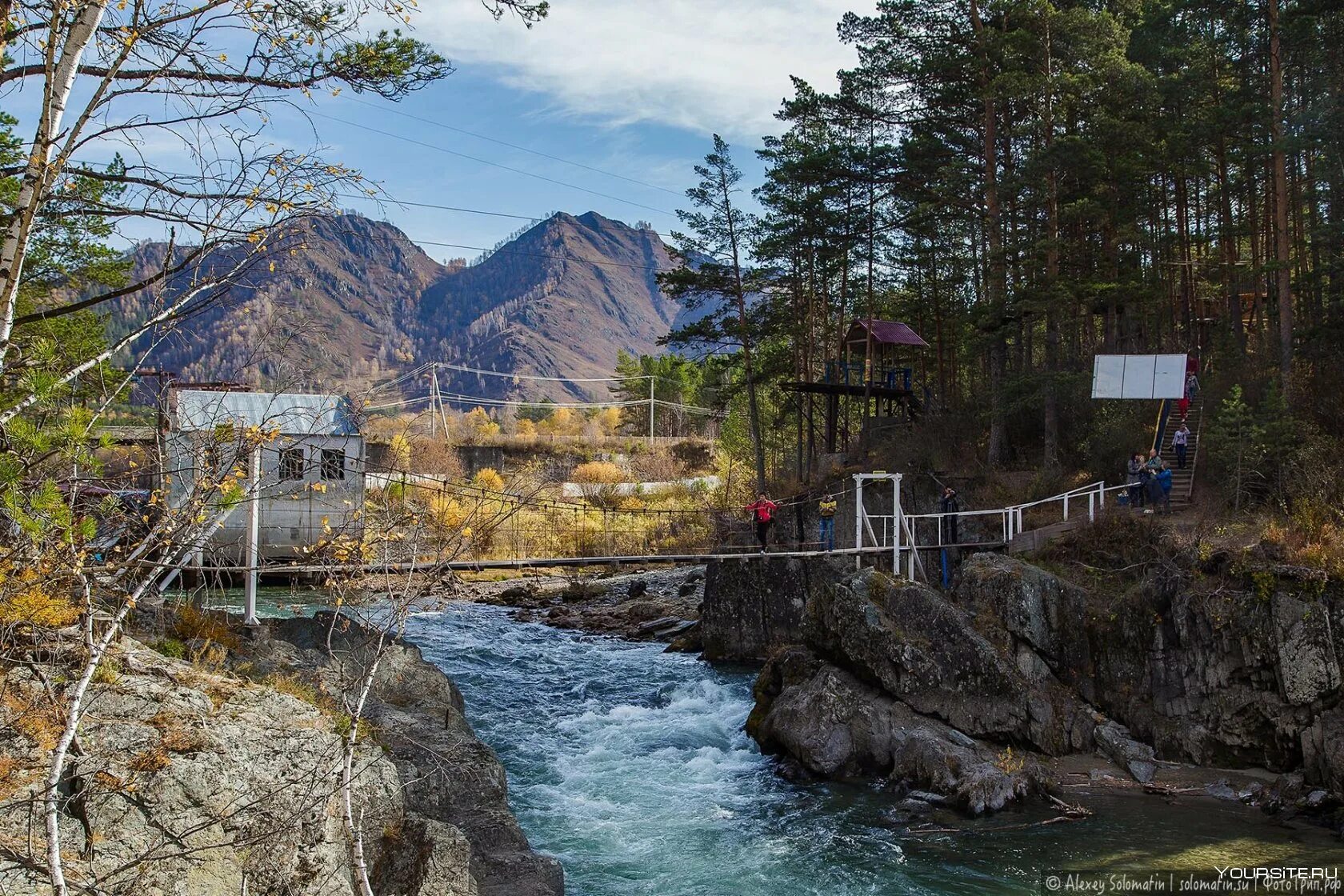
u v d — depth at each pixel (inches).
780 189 1708.9
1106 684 845.8
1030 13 1205.1
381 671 604.4
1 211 358.6
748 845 629.9
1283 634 748.6
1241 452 988.6
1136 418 1282.0
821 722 775.7
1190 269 1573.6
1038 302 1178.0
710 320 1825.8
